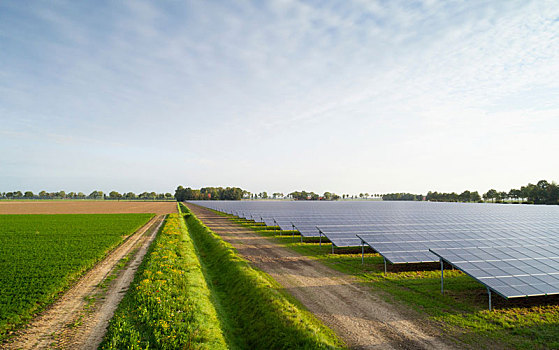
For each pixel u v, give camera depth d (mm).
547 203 152500
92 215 95438
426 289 22312
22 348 14188
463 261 21172
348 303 19594
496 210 90438
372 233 32594
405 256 26047
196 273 25500
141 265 29547
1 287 21844
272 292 20078
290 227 45938
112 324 15688
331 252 35719
